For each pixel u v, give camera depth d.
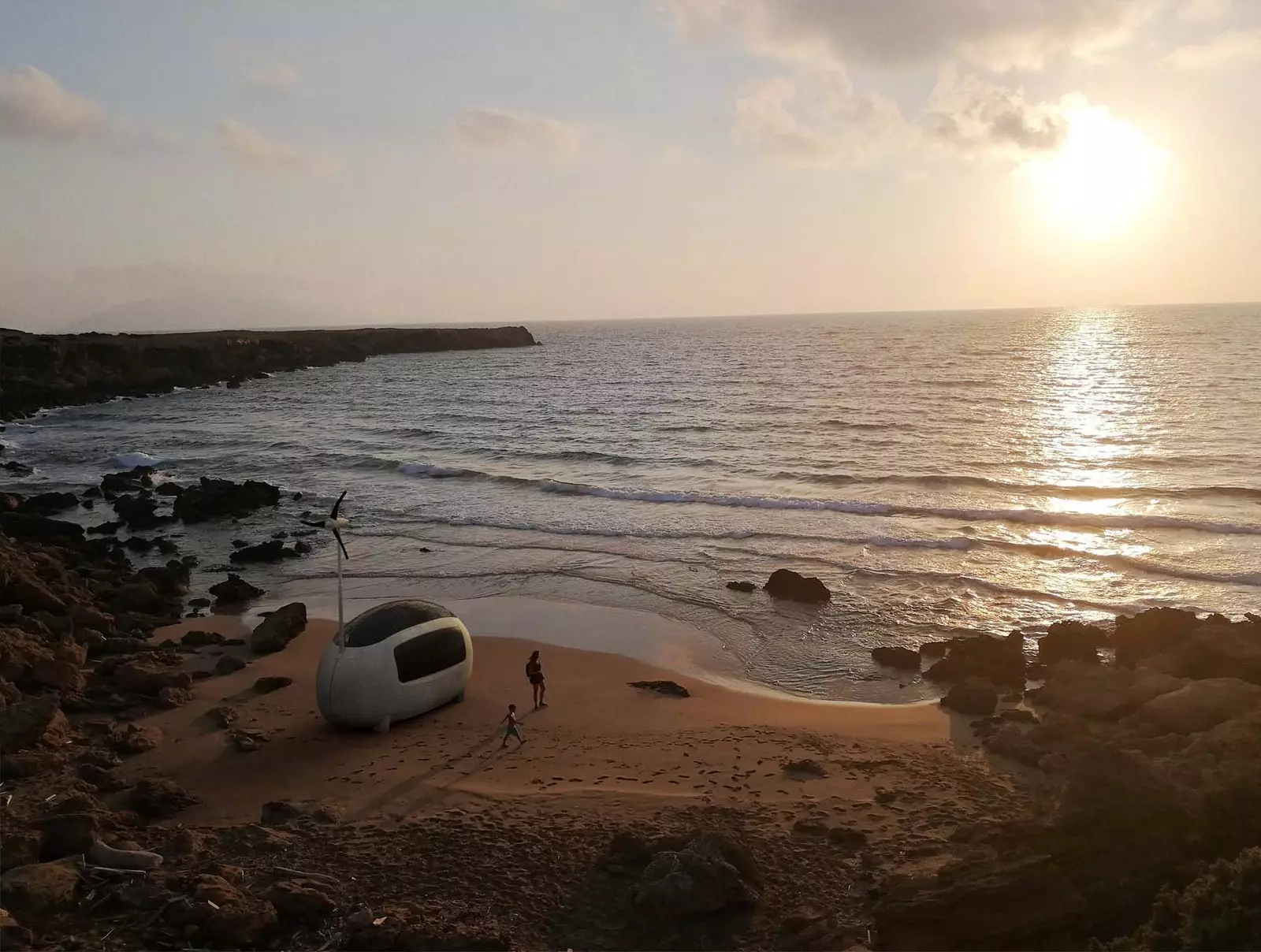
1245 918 7.50
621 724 16.94
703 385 88.38
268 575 29.59
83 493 43.88
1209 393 66.56
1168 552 28.12
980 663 19.50
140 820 12.59
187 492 39.91
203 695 18.52
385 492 41.91
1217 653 17.53
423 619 17.58
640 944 9.59
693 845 10.79
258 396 89.62
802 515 34.38
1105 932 8.95
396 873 11.03
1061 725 15.44
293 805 13.08
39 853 10.81
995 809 12.70
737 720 17.31
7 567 22.23
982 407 63.91
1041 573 26.53
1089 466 42.31
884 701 18.58
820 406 67.50
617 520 34.50
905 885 10.06
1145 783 10.13
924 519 33.28
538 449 52.34
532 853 11.48
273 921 9.70
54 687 17.47
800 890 10.52
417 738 16.22
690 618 23.91
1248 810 9.76
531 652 21.55
